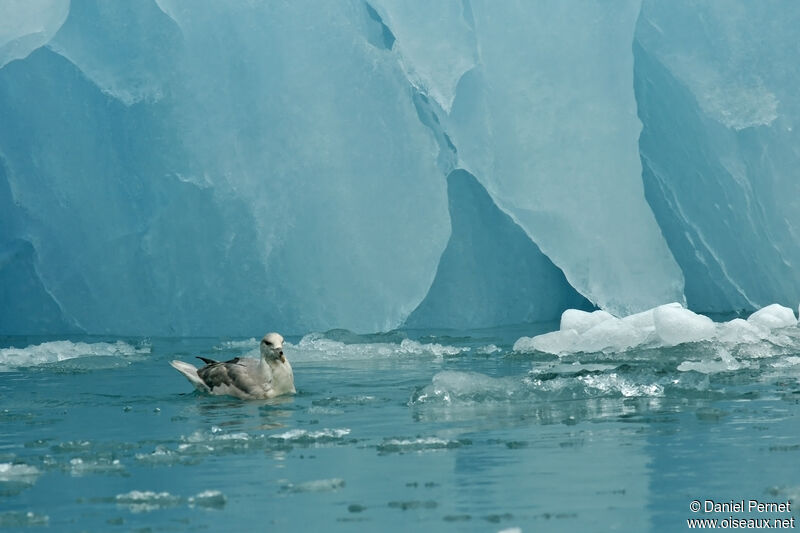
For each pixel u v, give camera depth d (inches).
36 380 1407.5
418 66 2485.2
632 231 2551.7
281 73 2481.5
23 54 2352.4
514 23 2628.0
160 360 1727.4
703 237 2716.5
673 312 1550.2
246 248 2448.3
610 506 622.2
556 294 2807.6
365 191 2468.0
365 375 1407.5
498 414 998.4
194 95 2460.6
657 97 2741.1
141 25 2486.5
